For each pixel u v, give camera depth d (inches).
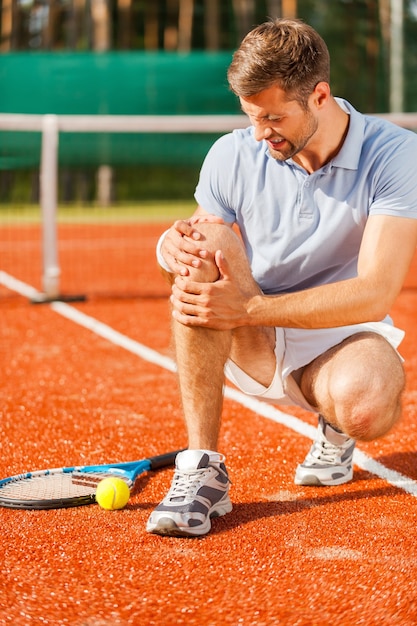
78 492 116.6
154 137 565.6
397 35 695.7
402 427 149.5
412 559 96.3
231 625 81.9
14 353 215.2
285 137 99.3
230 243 103.0
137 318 261.6
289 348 110.0
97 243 488.1
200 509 101.7
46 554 97.9
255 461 132.6
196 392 104.5
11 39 927.0
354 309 100.7
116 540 101.8
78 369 198.2
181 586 89.9
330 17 1189.7
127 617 83.5
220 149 114.7
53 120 275.4
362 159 105.8
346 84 968.9
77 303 289.3
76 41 908.0
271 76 94.3
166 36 1108.5
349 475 122.0
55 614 84.0
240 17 936.9
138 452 138.7
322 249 109.0
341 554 97.7
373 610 84.4
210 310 100.5
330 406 106.0
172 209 713.0
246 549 99.0
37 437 146.6
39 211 694.5
